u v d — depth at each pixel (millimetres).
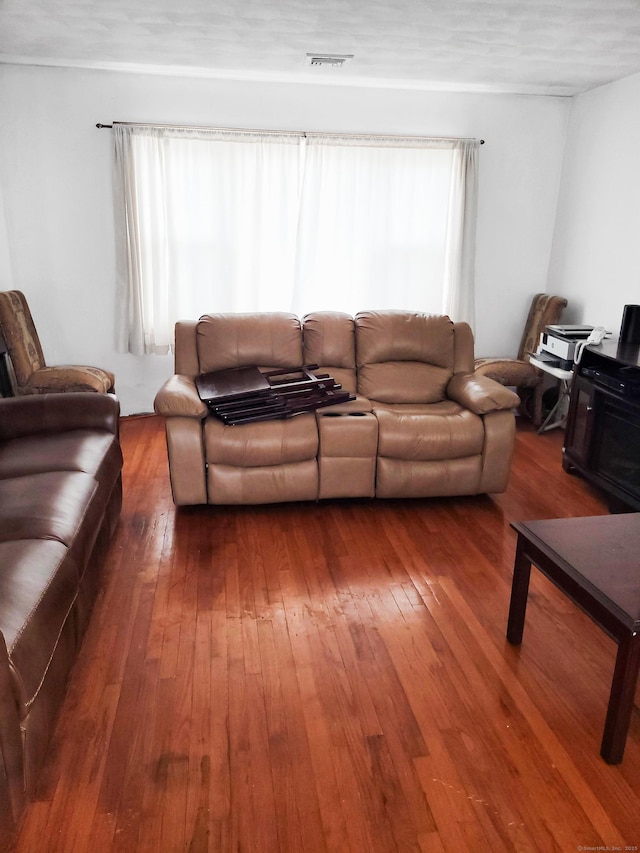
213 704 1801
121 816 1454
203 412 2867
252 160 4191
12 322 3779
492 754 1651
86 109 3992
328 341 3438
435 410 3209
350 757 1630
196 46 3451
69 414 2752
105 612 2223
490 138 4473
